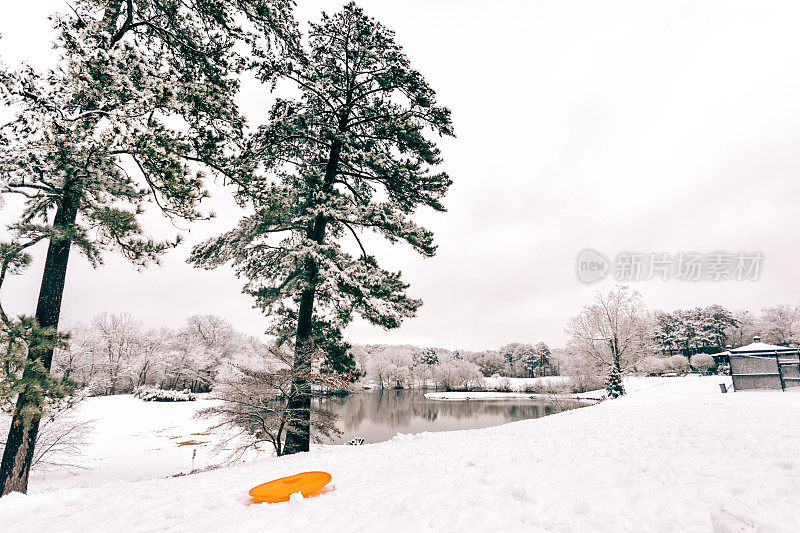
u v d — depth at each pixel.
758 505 3.53
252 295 15.41
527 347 133.38
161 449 20.98
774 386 18.44
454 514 3.85
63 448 16.77
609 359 41.19
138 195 9.30
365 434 32.44
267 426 12.36
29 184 8.41
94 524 4.55
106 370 60.31
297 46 11.86
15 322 8.11
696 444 6.45
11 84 7.49
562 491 4.46
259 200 10.30
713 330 87.12
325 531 3.71
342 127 15.00
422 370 108.38
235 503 4.94
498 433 9.85
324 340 13.83
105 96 7.88
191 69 10.30
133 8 9.51
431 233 14.04
